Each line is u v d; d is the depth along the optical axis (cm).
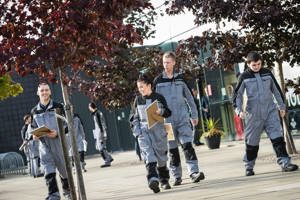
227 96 2439
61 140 756
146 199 958
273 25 1228
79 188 750
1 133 3609
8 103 3594
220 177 1141
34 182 1906
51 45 648
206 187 995
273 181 945
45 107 1020
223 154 1833
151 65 1964
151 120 1024
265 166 1218
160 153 1049
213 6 1212
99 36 661
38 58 652
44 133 987
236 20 1216
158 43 2611
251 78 1054
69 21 631
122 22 673
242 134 2402
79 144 1983
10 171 2870
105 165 2164
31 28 663
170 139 1047
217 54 1341
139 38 686
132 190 1166
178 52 1362
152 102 1048
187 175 1303
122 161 2389
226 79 2431
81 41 655
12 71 692
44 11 655
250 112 1059
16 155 2923
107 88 1969
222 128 2514
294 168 1051
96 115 2177
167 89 1086
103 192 1221
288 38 1291
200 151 2155
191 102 1101
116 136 3675
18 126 3625
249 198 792
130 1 653
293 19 1230
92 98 2019
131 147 3641
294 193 781
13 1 664
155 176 1029
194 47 1343
